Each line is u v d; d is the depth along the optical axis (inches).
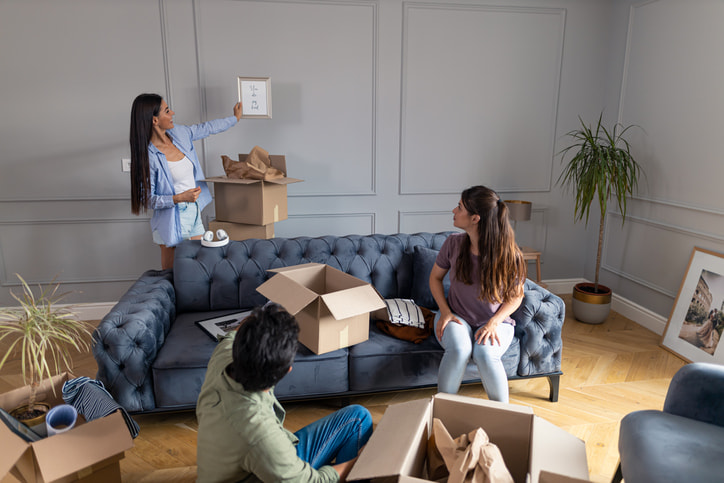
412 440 56.0
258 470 48.3
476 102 150.4
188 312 103.7
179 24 132.3
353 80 143.3
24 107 130.3
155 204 114.4
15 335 130.0
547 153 157.3
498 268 84.1
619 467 70.5
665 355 122.5
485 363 84.3
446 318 88.6
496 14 145.4
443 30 144.1
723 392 65.1
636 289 144.5
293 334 47.4
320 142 145.8
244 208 121.5
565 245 164.9
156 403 86.0
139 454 83.8
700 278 118.5
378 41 141.7
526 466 64.4
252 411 48.1
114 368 81.7
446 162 153.4
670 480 54.9
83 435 61.3
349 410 65.5
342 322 88.4
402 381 92.9
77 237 140.0
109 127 134.8
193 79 135.9
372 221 154.2
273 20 136.1
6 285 138.9
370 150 148.9
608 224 155.6
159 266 145.3
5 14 124.8
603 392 105.3
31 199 134.7
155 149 114.3
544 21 148.2
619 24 148.3
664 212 132.5
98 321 143.9
